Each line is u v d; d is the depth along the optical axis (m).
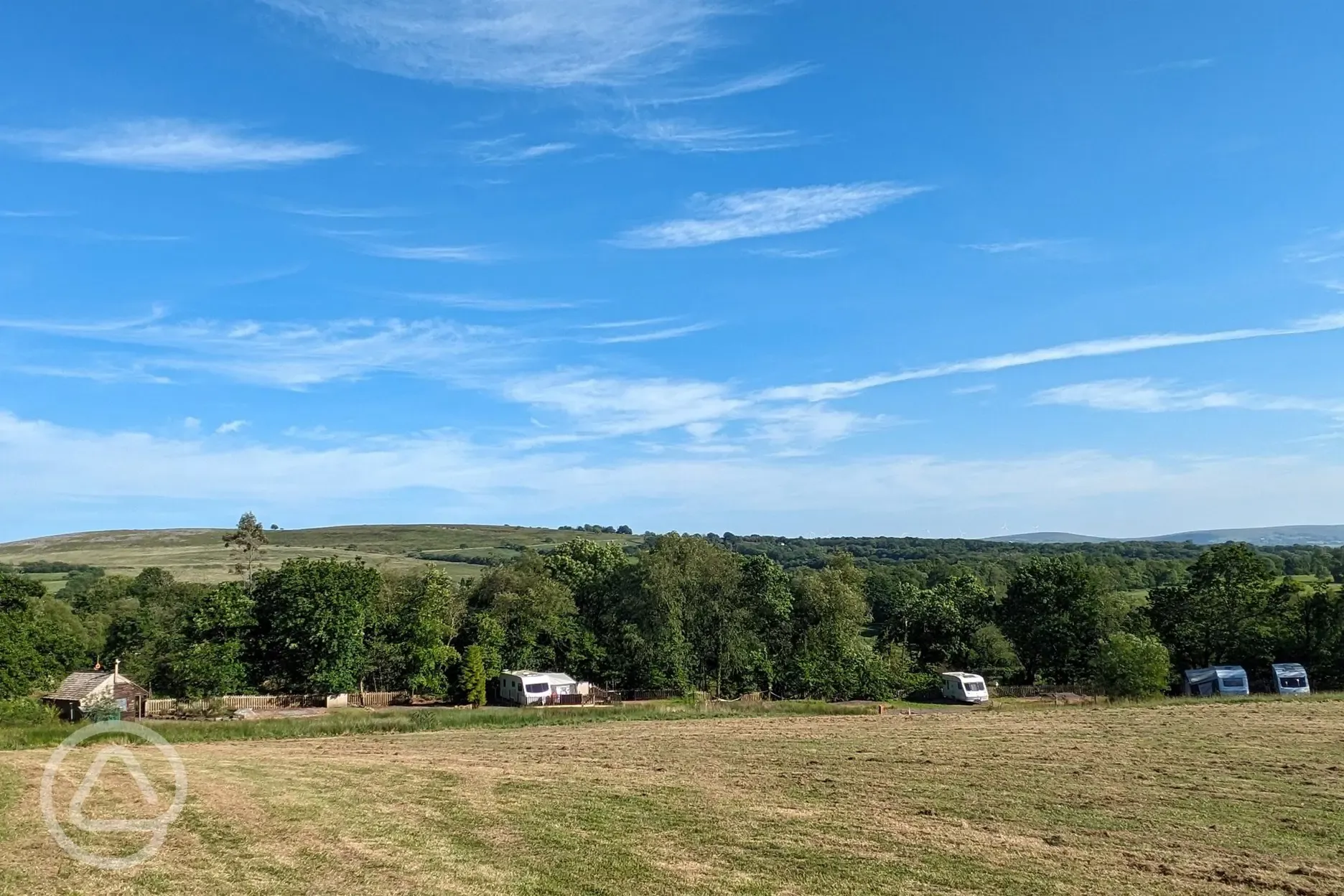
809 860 15.88
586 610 86.06
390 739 38.34
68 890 12.90
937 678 80.50
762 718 48.91
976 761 29.64
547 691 69.81
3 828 16.02
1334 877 15.48
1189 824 19.75
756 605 81.00
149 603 91.62
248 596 72.00
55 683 62.31
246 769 24.70
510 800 21.03
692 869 15.14
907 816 20.16
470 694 70.94
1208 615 76.31
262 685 69.44
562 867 15.02
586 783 23.92
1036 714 48.31
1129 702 56.91
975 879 14.91
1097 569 82.62
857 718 48.50
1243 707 49.62
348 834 16.84
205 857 14.89
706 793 22.75
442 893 13.30
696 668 78.81
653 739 37.81
